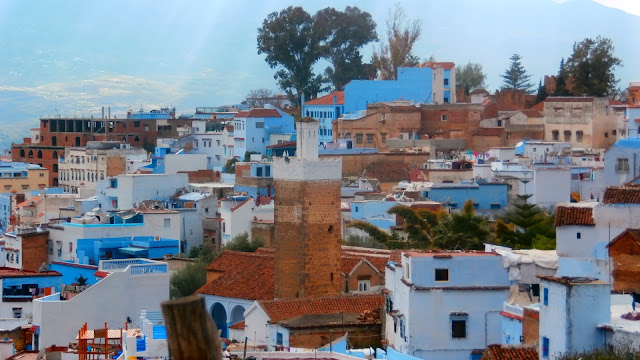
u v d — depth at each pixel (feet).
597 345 173.99
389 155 633.20
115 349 244.01
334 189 363.97
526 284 237.25
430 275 236.63
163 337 221.87
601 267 228.84
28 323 312.09
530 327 212.23
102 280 311.06
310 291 359.87
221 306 369.30
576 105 640.17
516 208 408.67
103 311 310.45
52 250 438.81
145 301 316.81
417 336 235.81
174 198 545.85
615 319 180.24
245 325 299.17
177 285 392.68
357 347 264.11
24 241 434.30
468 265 236.84
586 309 174.81
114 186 568.00
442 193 501.15
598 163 530.27
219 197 579.89
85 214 483.51
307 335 278.26
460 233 372.38
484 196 497.05
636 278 227.40
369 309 290.76
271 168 572.92
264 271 375.45
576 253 244.83
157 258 436.35
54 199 594.24
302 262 360.07
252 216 500.74
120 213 456.45
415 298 235.61
